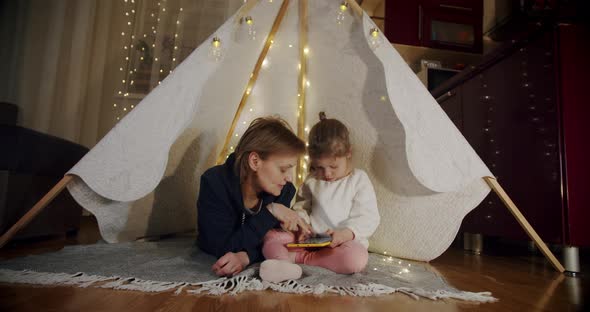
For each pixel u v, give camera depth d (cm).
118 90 275
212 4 280
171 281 78
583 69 120
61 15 260
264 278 78
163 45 276
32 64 255
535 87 130
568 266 110
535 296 77
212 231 98
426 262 124
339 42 143
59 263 91
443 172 105
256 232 98
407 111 107
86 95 268
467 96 177
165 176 138
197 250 115
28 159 134
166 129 106
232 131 170
